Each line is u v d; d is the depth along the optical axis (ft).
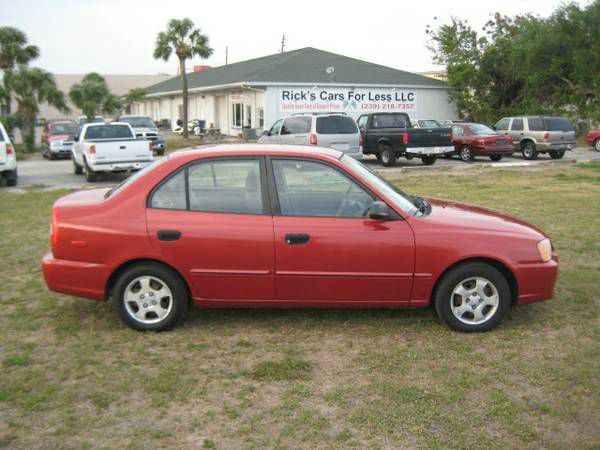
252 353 15.71
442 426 12.16
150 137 88.02
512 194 42.75
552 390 13.66
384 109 112.06
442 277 16.88
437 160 78.07
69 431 12.05
